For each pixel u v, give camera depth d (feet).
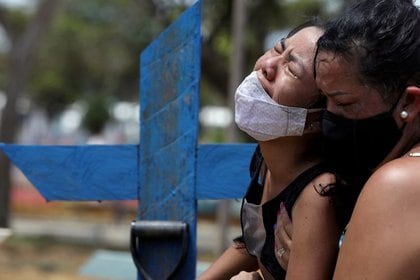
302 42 7.57
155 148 10.85
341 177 7.33
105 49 112.37
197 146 10.58
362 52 6.69
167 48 10.78
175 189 10.69
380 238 6.17
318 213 7.33
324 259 7.29
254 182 8.63
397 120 6.75
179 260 10.41
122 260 34.27
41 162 11.11
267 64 7.67
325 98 7.39
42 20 61.05
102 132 117.29
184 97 10.63
